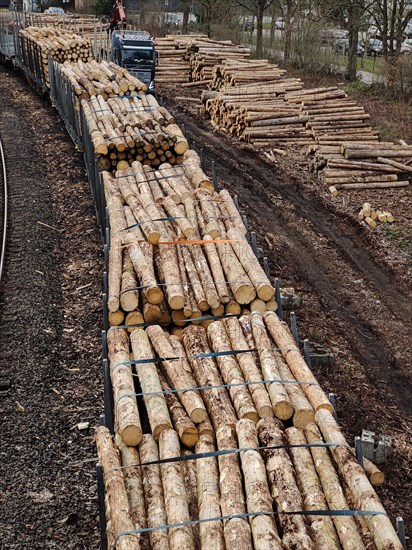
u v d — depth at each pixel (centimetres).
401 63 3381
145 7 5666
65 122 2552
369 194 2156
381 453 979
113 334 915
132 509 657
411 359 1305
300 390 802
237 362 859
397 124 2839
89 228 1766
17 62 3797
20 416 1042
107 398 830
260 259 1619
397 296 1566
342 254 1764
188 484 691
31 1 6178
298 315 1384
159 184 1473
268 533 602
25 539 823
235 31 4816
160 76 3803
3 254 1581
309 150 2436
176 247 1113
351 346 1317
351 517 631
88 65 2638
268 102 2772
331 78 3897
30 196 2002
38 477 923
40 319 1323
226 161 2422
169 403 786
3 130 2688
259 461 688
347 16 4109
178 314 958
